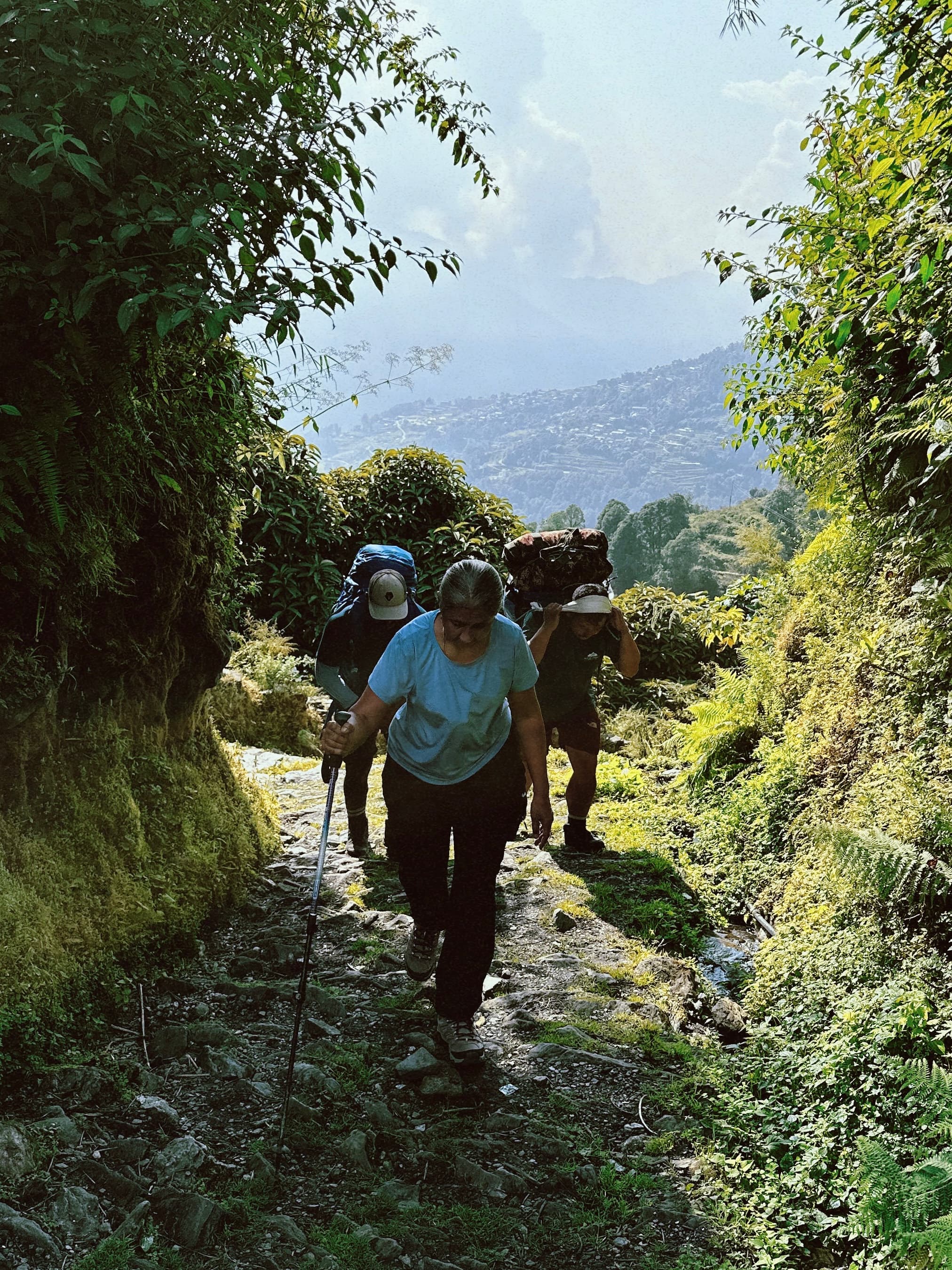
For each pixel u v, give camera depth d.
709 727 8.34
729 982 5.15
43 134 2.84
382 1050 3.85
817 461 7.16
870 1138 3.43
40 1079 3.11
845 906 4.82
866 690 5.98
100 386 3.46
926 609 5.40
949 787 4.66
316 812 6.78
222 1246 2.63
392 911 5.16
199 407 4.47
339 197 3.49
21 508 3.43
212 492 5.08
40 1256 2.40
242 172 3.23
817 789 6.17
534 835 3.90
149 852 4.31
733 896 6.29
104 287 3.23
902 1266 2.90
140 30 3.07
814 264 5.97
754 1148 3.54
